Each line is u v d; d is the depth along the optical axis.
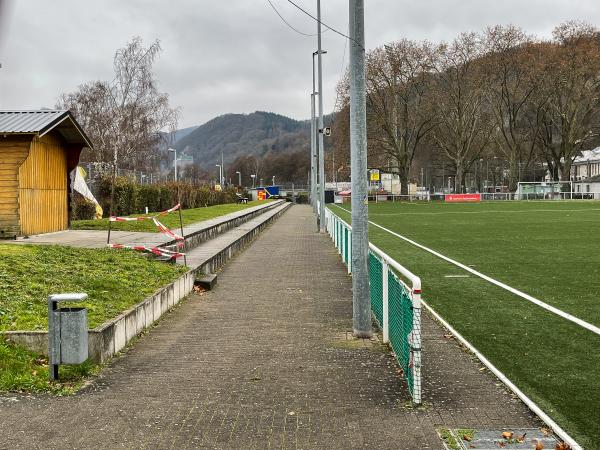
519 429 4.96
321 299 11.69
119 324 7.71
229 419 5.25
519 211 46.06
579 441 4.72
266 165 161.12
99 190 30.45
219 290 13.05
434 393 5.89
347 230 16.05
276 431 4.97
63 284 9.44
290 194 131.12
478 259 17.14
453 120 72.31
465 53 68.56
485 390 5.98
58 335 6.23
